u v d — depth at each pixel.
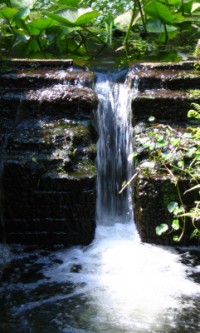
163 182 3.46
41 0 6.69
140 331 2.68
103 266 3.32
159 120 3.82
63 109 3.83
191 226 3.47
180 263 3.35
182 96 3.82
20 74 4.03
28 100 3.84
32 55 5.20
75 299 2.97
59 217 3.50
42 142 3.61
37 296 3.00
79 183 3.43
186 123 3.81
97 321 2.76
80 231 3.52
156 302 2.95
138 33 6.02
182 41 5.70
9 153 3.57
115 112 4.03
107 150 3.97
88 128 3.76
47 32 5.22
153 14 5.42
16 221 3.52
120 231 3.70
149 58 5.03
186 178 3.47
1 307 2.89
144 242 3.55
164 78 3.98
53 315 2.81
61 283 3.13
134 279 3.19
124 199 3.88
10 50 5.21
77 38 5.89
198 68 4.10
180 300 2.97
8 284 3.12
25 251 3.48
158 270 3.28
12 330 2.68
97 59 5.00
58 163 3.51
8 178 3.47
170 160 3.54
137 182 3.51
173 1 5.63
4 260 3.38
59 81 4.00
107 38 5.57
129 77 4.06
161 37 5.70
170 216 3.48
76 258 3.41
